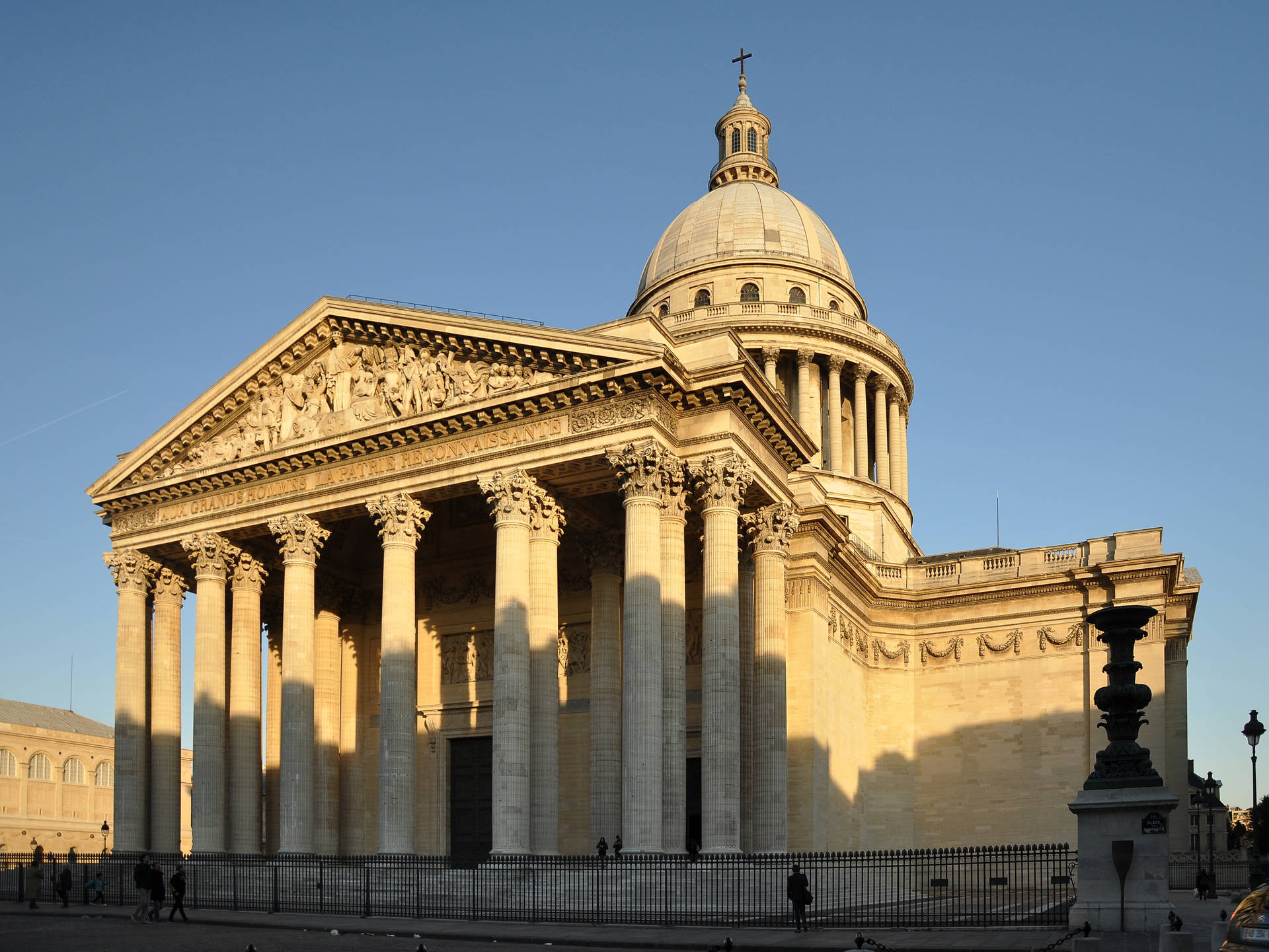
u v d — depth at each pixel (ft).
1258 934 87.66
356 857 222.89
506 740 218.38
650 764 206.49
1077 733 318.65
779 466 249.96
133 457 278.05
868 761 332.80
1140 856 131.23
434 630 296.10
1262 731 203.82
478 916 187.01
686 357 227.20
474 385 236.43
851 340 428.97
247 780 259.80
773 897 190.29
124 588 277.23
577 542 269.23
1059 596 329.72
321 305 253.24
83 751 572.92
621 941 147.64
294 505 254.06
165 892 212.02
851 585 321.32
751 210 471.21
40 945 146.61
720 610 216.33
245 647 266.36
